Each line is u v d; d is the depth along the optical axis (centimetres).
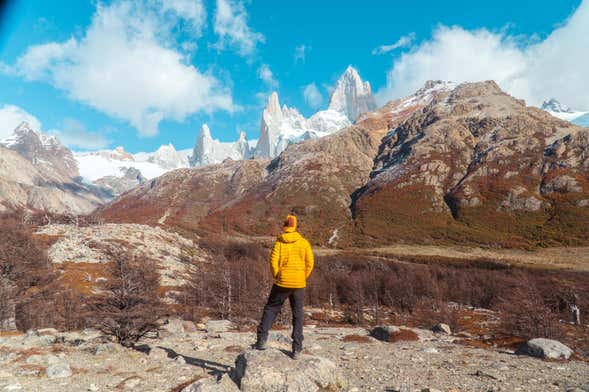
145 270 2148
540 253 13562
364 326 5025
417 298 7094
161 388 931
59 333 2298
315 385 850
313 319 5762
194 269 9356
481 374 1114
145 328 2019
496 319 5041
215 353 1485
